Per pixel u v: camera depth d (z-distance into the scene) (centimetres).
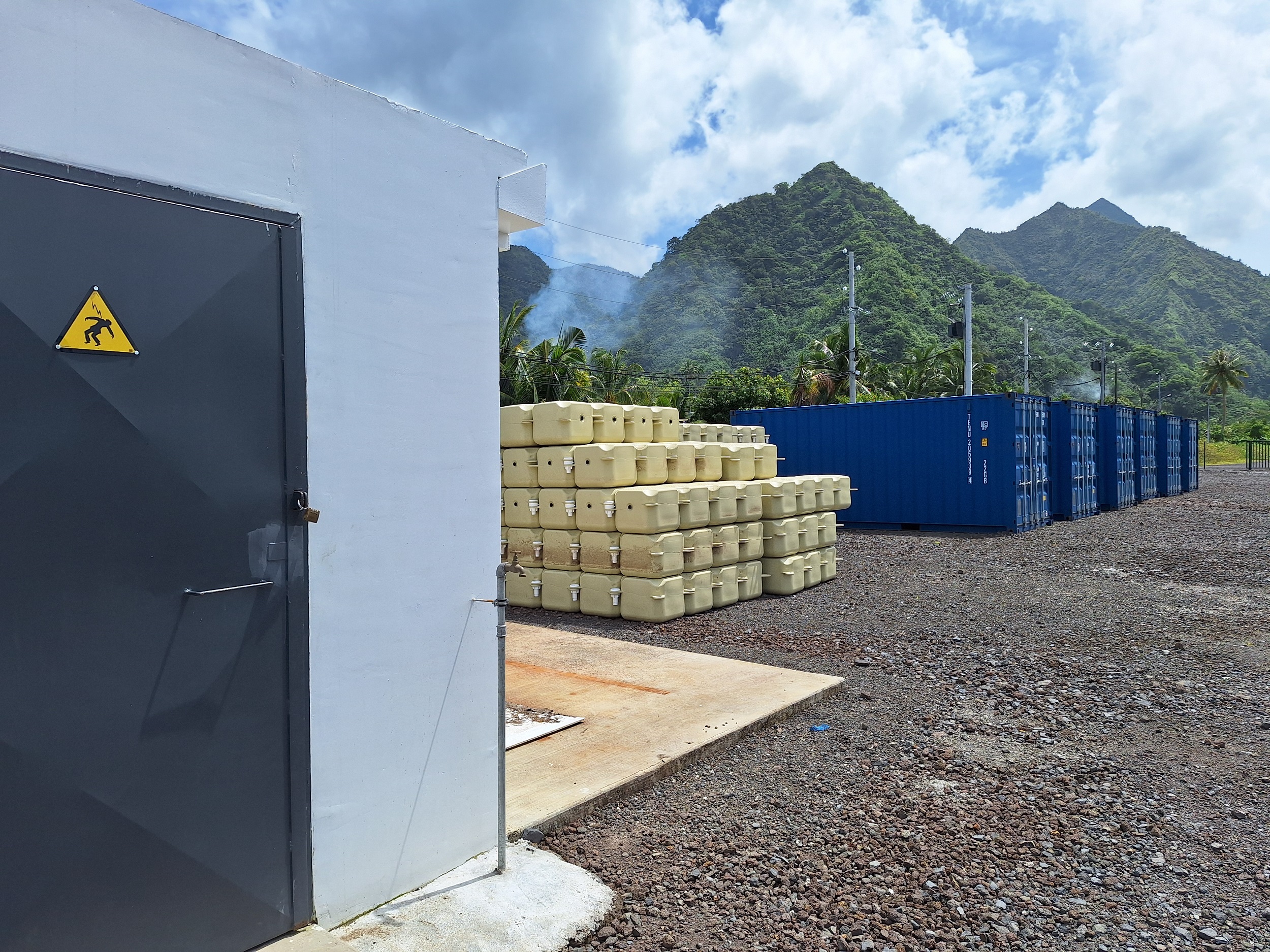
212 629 221
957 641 712
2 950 183
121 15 202
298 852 243
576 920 270
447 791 292
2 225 181
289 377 238
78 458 194
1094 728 489
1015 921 286
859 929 279
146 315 206
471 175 298
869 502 1647
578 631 760
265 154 232
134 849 205
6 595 182
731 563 873
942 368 4959
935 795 390
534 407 841
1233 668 614
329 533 251
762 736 470
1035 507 1563
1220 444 6438
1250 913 291
